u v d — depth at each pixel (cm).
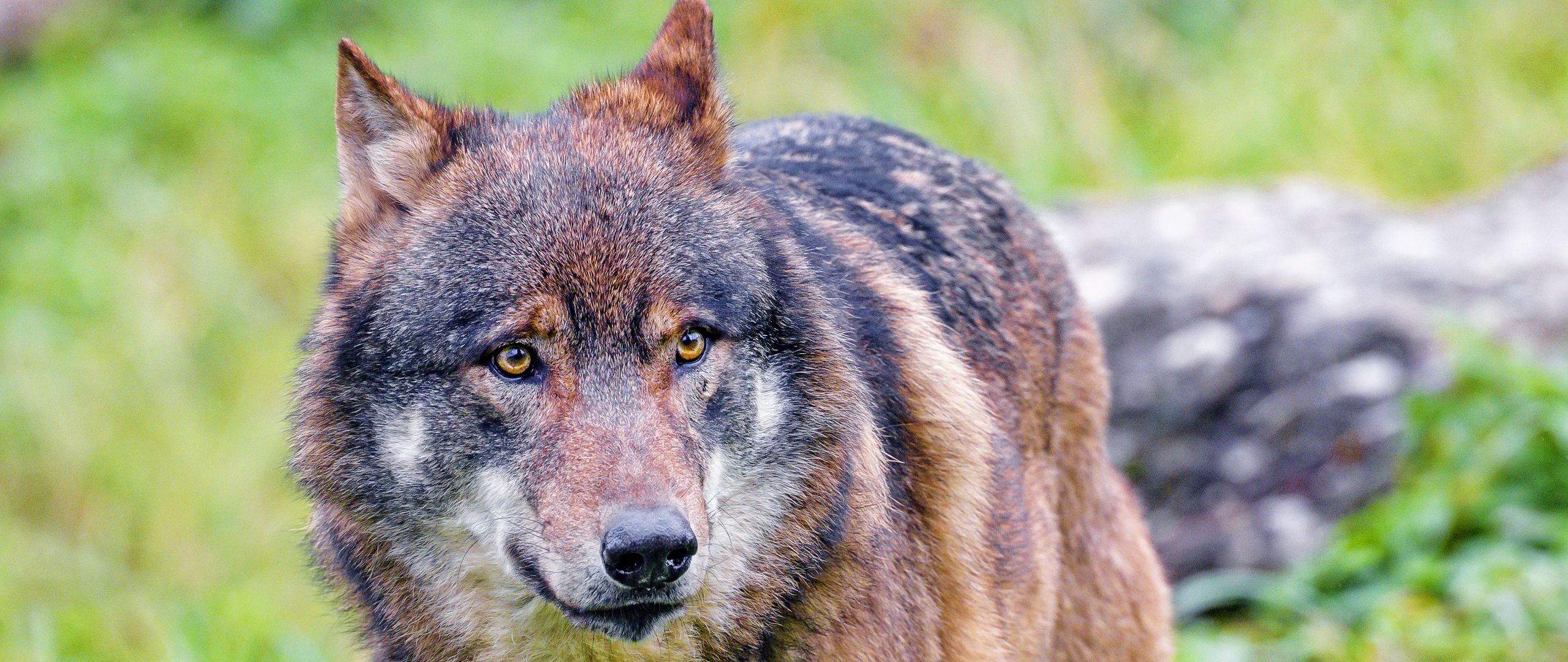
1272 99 1853
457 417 646
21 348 1622
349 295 684
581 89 738
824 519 686
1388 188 1784
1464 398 1214
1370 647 1083
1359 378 1241
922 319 757
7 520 1477
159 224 1759
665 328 635
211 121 1878
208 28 2048
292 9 2033
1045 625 847
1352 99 1859
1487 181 1788
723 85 732
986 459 757
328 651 1282
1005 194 912
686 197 668
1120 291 1319
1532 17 1941
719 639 690
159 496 1504
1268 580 1218
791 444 681
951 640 765
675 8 738
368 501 680
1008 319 846
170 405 1588
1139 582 949
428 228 662
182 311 1683
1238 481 1268
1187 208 1520
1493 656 1045
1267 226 1448
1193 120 1842
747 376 662
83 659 1276
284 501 1498
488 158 679
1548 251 1370
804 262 697
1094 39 1950
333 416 678
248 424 1566
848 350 691
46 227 1784
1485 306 1306
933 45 1894
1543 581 1086
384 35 2000
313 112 1906
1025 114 1811
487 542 663
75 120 1884
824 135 877
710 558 635
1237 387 1277
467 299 637
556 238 636
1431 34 1911
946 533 758
